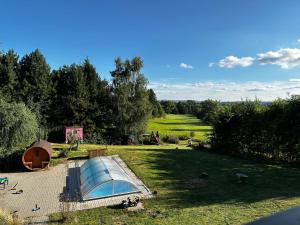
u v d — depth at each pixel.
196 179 24.66
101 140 56.62
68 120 56.50
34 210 18.98
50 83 56.88
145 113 59.66
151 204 18.70
